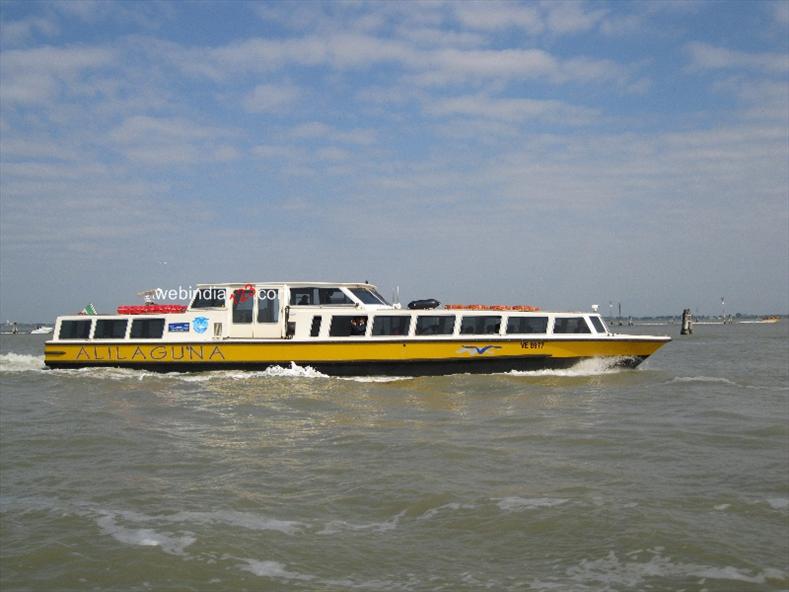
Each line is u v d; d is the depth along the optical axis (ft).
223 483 37.63
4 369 97.66
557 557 27.35
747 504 32.78
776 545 27.99
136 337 86.74
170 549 28.40
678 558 26.91
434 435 49.52
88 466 41.63
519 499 33.94
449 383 75.31
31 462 42.68
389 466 40.45
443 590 24.85
